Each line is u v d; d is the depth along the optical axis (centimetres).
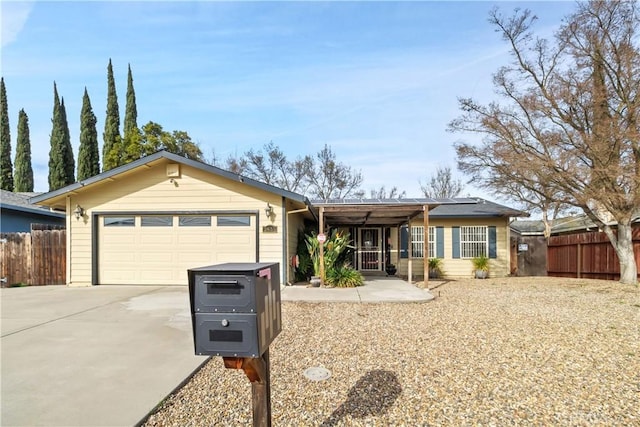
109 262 1053
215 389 347
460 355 435
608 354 436
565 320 621
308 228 1424
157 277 1046
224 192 1045
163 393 329
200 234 1045
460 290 1030
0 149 2653
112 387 343
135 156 2178
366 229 1566
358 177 2783
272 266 219
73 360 416
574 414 290
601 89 1012
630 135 955
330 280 1030
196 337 190
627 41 1016
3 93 2675
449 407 304
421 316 656
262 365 216
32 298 824
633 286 1040
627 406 303
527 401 314
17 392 331
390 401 317
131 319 617
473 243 1509
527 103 1127
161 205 1050
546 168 1077
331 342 493
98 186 1057
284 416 292
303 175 2725
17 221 1406
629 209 1066
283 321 618
